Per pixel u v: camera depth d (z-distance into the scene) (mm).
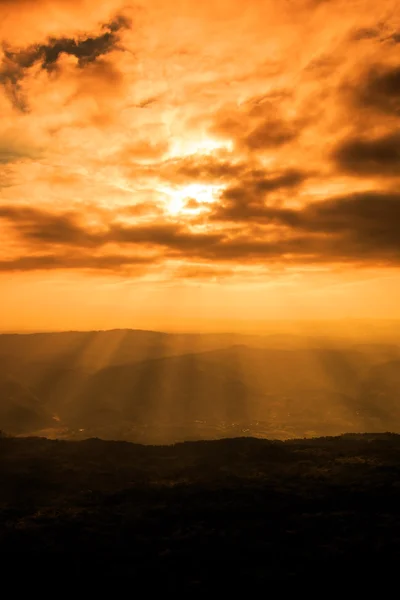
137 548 15641
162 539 16297
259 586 13000
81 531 17125
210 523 17828
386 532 16281
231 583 13219
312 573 13586
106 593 12883
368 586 12820
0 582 13609
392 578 13141
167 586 13156
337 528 16875
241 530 16906
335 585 12922
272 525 17391
